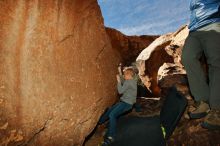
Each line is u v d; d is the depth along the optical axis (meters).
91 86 3.41
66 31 2.96
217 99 2.75
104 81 3.77
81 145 3.23
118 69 4.22
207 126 2.82
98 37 3.73
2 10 2.24
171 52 6.04
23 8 2.42
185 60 2.96
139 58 6.89
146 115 4.11
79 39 3.24
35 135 2.58
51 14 2.72
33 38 2.53
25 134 2.46
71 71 3.04
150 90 6.42
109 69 3.99
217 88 2.75
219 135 2.83
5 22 2.26
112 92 3.99
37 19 2.56
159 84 4.98
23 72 2.44
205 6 2.89
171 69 5.70
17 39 2.37
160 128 3.54
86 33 3.42
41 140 2.65
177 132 3.25
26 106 2.46
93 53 3.55
